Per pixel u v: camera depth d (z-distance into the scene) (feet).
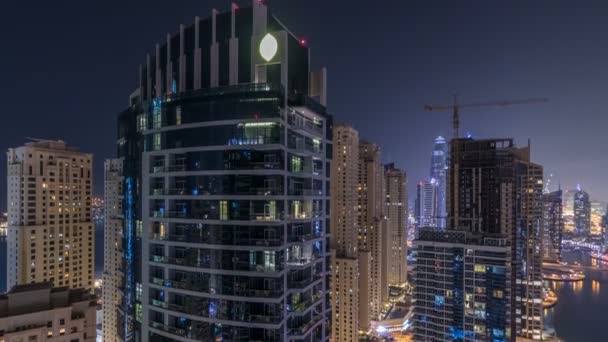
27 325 270.87
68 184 615.98
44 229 579.48
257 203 247.91
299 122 277.64
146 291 279.49
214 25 273.33
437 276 574.15
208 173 258.57
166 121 277.03
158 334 270.87
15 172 570.05
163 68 308.40
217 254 252.83
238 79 262.88
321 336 294.25
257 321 243.19
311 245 281.13
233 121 253.85
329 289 319.06
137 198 302.04
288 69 271.69
